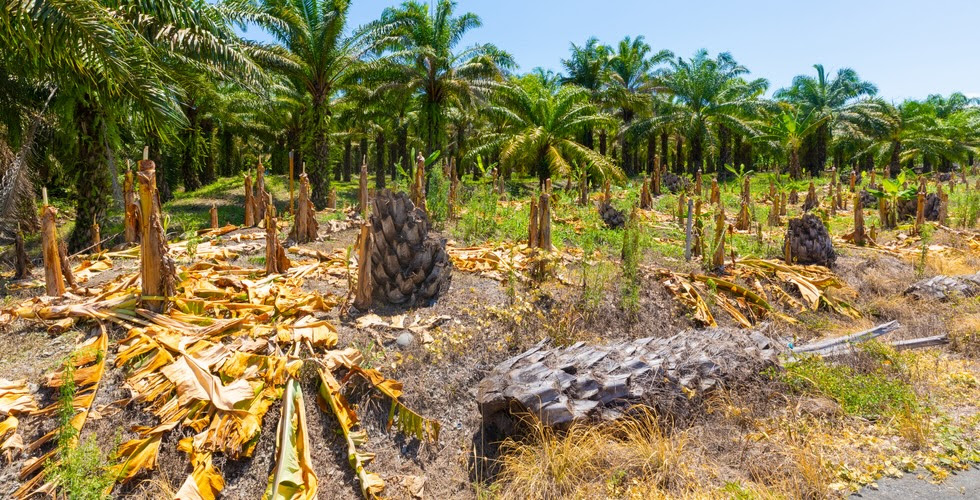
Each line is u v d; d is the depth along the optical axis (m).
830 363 5.12
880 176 29.17
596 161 20.03
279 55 15.24
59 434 3.22
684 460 3.65
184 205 17.91
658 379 4.28
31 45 6.80
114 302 4.54
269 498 3.13
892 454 3.71
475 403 4.42
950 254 9.96
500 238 8.31
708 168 38.59
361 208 9.84
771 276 7.91
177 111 9.20
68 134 10.46
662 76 31.25
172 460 3.27
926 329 6.31
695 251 8.80
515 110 22.42
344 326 4.73
